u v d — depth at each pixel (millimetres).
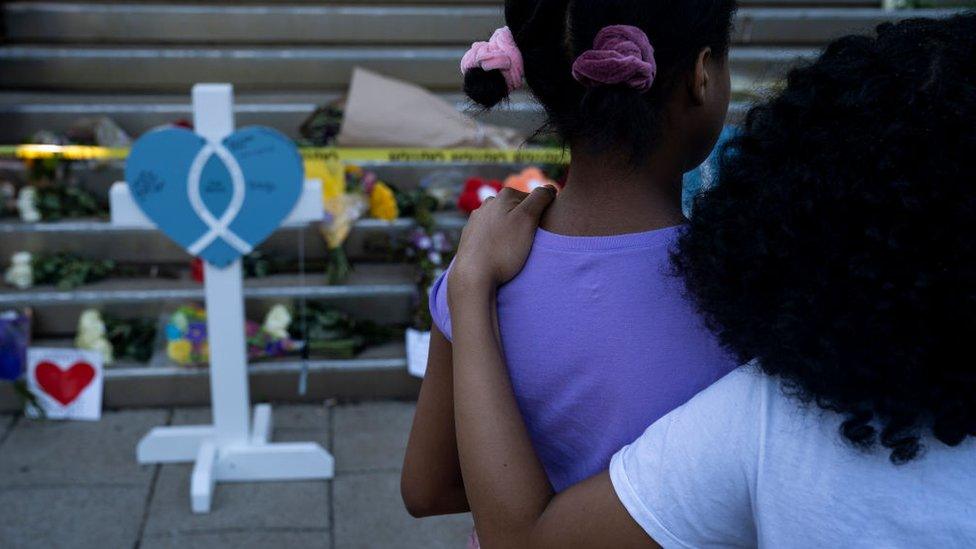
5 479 3373
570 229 1084
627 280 1036
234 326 3293
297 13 4871
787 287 852
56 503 3250
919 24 879
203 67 4758
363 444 3676
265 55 4781
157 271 4195
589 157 1060
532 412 1101
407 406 3979
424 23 4965
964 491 806
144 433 3717
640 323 1025
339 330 4008
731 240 895
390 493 3381
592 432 1064
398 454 3621
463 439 1013
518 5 1041
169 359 3922
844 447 828
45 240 4152
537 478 993
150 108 4539
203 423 3807
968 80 810
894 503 812
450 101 4820
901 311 788
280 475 3414
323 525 3191
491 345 1047
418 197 4352
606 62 940
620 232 1056
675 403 1020
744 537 914
